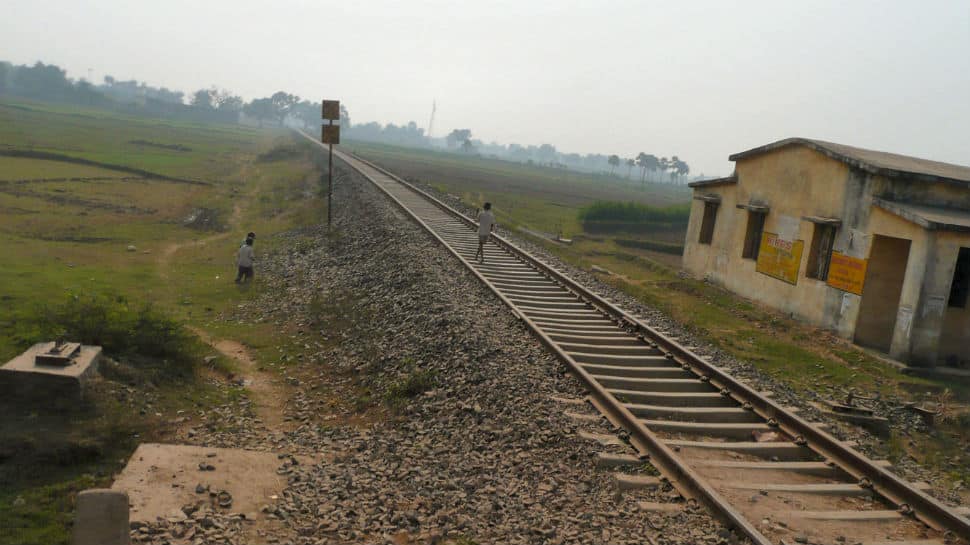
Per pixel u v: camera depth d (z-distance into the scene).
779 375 14.26
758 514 6.64
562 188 96.75
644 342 12.36
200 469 7.14
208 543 5.66
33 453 7.19
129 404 8.64
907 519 6.84
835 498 7.27
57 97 179.38
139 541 5.55
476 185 77.50
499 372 9.98
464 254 19.28
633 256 32.69
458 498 6.71
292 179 49.78
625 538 5.93
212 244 26.33
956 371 15.61
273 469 7.44
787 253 20.16
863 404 12.65
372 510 6.50
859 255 17.14
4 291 14.35
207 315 16.02
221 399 10.16
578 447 7.73
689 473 6.89
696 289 23.67
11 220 25.41
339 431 9.27
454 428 8.63
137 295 16.64
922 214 15.48
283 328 15.17
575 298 15.55
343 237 23.67
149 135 87.81
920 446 11.12
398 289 15.39
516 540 5.89
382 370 11.41
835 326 17.92
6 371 7.83
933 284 15.38
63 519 6.26
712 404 9.91
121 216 29.75
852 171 17.53
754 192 22.16
